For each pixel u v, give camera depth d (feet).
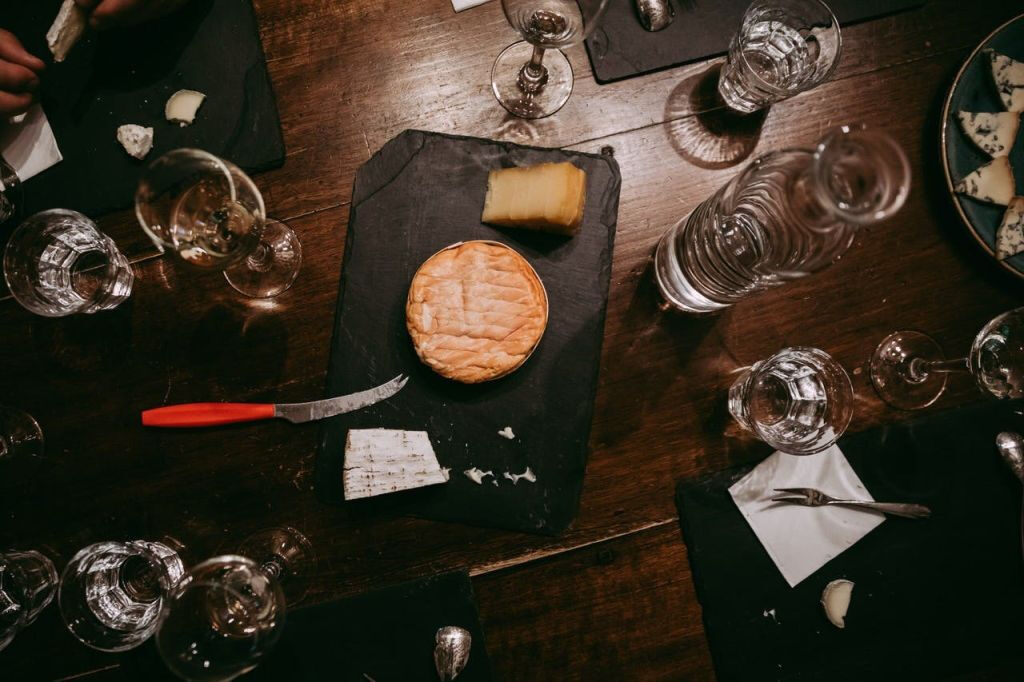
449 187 3.84
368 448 3.70
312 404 3.75
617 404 3.84
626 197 3.90
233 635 3.29
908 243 3.91
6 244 3.76
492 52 3.93
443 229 3.83
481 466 3.75
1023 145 3.74
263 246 3.83
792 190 3.09
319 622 3.69
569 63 3.91
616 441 3.82
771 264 3.40
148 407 3.81
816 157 2.66
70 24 3.54
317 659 3.68
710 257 3.43
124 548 3.72
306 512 3.77
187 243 3.37
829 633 3.72
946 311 3.92
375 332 3.78
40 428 3.80
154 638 3.70
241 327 3.84
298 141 3.87
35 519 3.77
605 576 3.77
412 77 3.91
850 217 2.54
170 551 3.75
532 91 3.89
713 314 3.91
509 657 3.75
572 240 3.82
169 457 3.80
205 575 3.32
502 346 3.62
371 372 3.77
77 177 3.76
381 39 3.92
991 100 3.73
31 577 3.70
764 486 3.78
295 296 3.85
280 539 3.75
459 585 3.71
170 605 3.29
